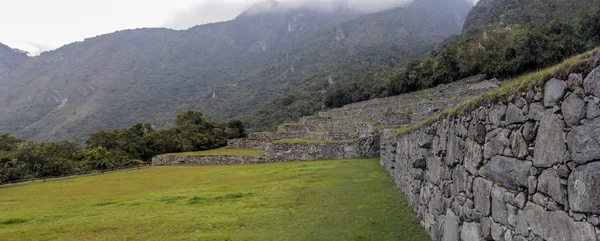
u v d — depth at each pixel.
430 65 45.91
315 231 7.49
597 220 2.14
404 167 9.80
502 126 3.46
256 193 12.10
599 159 2.15
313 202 10.06
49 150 29.89
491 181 3.73
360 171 15.54
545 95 2.71
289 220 8.42
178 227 8.32
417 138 7.74
